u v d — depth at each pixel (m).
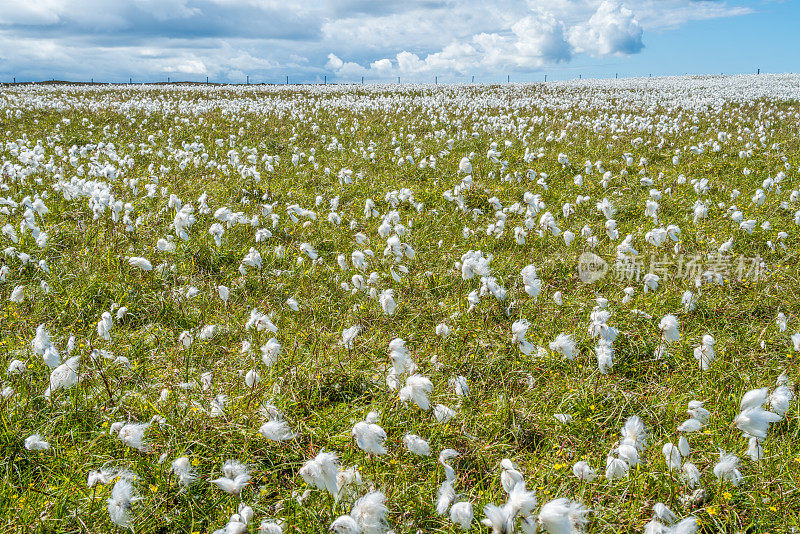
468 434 3.64
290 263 6.52
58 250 6.34
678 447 3.13
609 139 15.68
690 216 8.38
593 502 3.11
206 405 3.77
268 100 28.45
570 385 4.24
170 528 2.92
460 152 14.08
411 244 7.23
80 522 2.80
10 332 4.66
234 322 5.14
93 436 3.48
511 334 4.90
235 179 10.62
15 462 3.25
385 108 25.58
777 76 49.59
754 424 3.06
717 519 3.01
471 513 2.59
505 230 7.63
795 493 3.15
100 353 4.20
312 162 12.96
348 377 4.25
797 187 10.20
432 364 4.41
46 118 18.86
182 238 6.19
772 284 5.98
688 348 4.77
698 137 16.23
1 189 8.93
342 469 3.10
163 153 13.30
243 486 2.94
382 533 2.61
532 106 26.58
